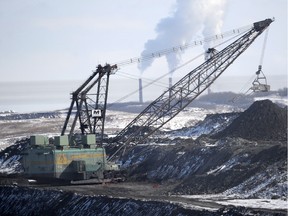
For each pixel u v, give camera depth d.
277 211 141.38
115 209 168.38
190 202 164.25
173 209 153.38
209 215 143.00
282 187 179.00
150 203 161.88
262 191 181.75
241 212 139.75
